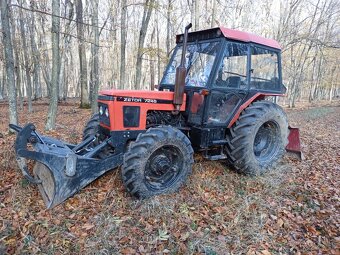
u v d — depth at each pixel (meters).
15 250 2.37
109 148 3.37
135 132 3.36
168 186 3.26
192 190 3.44
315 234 2.77
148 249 2.46
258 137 4.27
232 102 3.86
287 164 4.52
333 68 28.70
